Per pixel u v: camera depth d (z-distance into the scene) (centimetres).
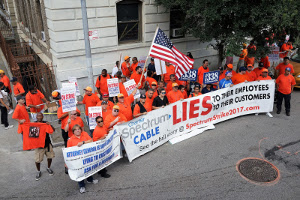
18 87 904
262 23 856
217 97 869
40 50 1410
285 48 1378
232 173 660
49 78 1158
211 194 590
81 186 595
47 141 636
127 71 1123
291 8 820
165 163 703
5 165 702
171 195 588
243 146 776
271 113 994
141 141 723
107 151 634
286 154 735
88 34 805
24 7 1691
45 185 625
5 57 1522
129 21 1202
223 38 981
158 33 793
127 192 597
